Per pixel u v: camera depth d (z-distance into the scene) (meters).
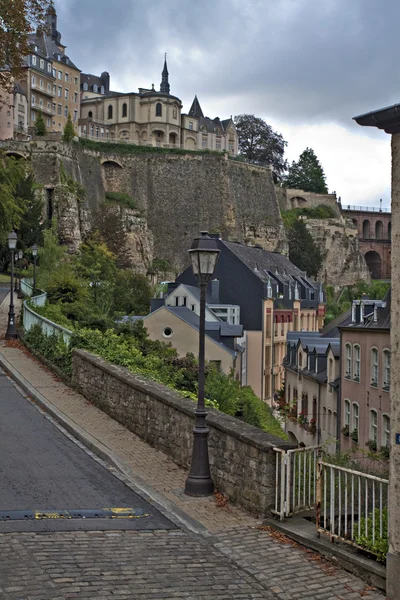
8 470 11.38
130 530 9.16
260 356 57.44
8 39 29.62
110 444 13.41
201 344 11.12
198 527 9.52
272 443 9.94
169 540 8.91
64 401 16.97
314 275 115.25
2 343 25.39
